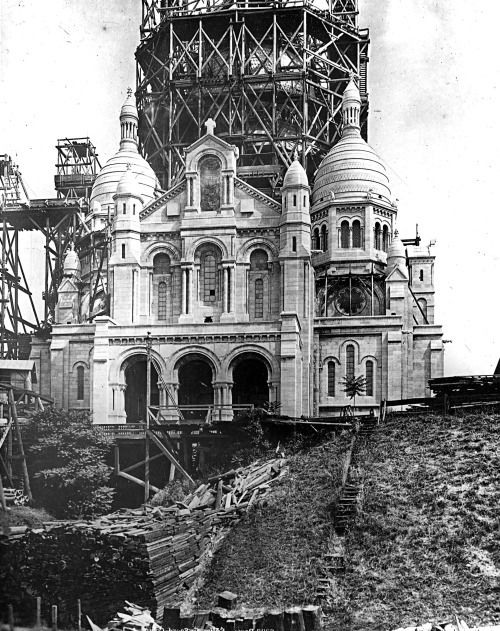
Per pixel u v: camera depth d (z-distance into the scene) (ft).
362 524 139.44
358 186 314.55
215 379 234.17
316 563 130.93
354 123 331.16
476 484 145.07
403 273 296.71
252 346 234.17
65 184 364.79
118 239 262.67
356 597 119.85
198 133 329.11
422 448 166.81
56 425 192.95
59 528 127.95
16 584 123.75
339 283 308.19
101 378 236.43
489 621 109.09
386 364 278.05
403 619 111.96
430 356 296.30
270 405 224.94
